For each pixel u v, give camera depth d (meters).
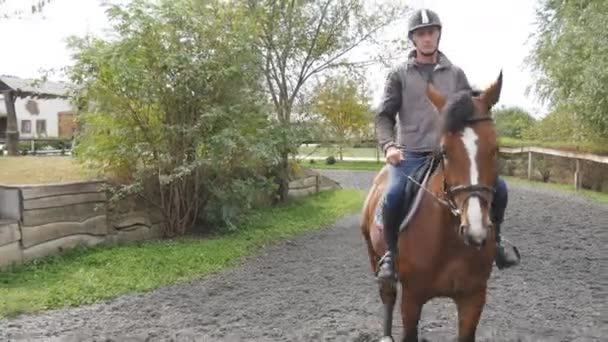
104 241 8.95
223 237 10.22
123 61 9.02
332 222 13.00
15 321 5.86
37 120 32.78
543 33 19.73
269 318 6.00
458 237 3.63
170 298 6.77
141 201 9.90
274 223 11.95
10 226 7.47
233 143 9.41
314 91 15.30
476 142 3.40
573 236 10.62
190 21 9.76
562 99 18.12
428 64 4.12
